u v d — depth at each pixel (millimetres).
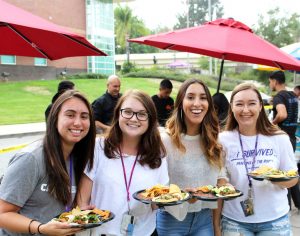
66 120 2180
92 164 2443
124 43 58969
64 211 2227
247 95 2916
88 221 2102
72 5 38625
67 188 2191
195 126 2926
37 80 36094
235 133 3035
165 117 7215
